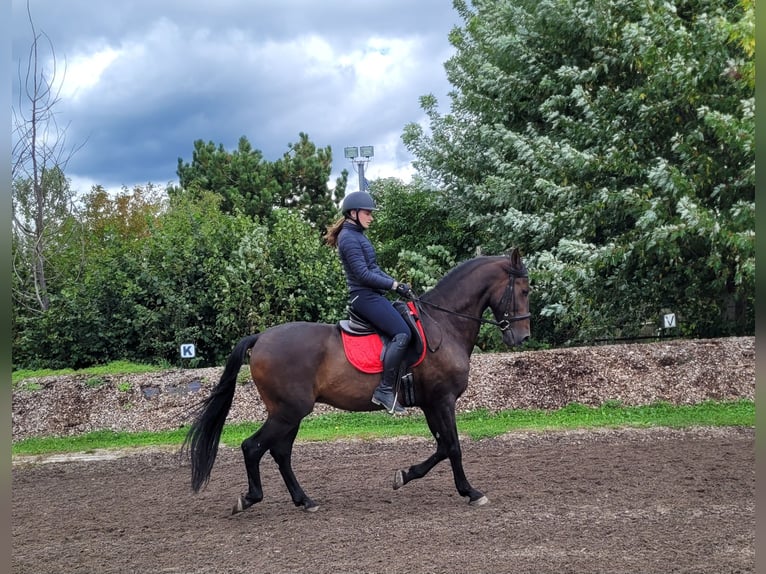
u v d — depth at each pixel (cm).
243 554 526
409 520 588
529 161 1291
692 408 1012
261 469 831
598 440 874
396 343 598
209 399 615
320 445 933
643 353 1137
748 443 820
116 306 1404
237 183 2758
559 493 646
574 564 468
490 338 1457
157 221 2162
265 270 1430
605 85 1306
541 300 1351
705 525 536
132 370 1239
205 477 608
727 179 1139
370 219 632
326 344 615
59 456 949
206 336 1416
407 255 1508
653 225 1124
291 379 606
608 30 1248
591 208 1197
